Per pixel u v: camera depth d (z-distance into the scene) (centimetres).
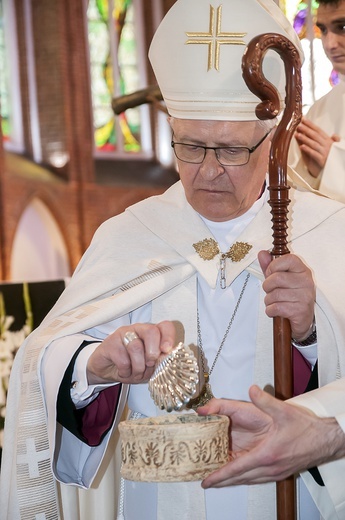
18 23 1570
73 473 231
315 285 215
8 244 1472
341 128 331
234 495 221
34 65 1588
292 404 185
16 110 1556
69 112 1589
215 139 211
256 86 197
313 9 454
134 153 1705
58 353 220
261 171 226
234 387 226
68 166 1590
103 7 1656
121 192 1655
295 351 228
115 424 233
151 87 345
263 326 226
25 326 403
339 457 184
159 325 193
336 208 237
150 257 236
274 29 218
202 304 233
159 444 177
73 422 219
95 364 205
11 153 1519
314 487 218
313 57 453
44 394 221
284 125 204
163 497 221
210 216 226
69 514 240
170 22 221
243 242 231
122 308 228
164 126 1734
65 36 1589
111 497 252
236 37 215
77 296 235
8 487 230
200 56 214
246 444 201
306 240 231
